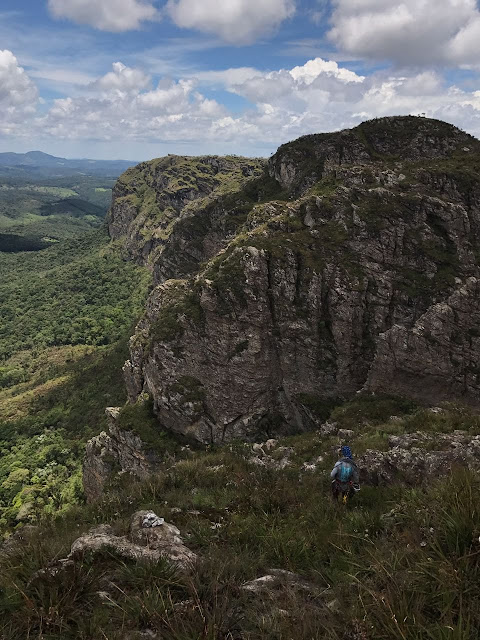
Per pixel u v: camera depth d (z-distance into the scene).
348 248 35.09
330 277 34.16
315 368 33.50
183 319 36.66
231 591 5.24
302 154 69.06
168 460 30.56
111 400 71.56
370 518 7.62
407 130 61.22
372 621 4.25
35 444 66.00
